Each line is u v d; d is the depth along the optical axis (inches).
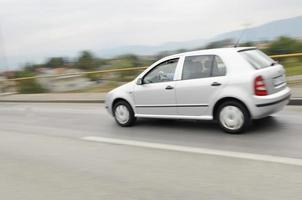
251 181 200.7
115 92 374.3
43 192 210.5
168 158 256.4
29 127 437.4
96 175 232.4
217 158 245.8
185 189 197.6
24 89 917.8
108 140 326.0
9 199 204.4
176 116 330.3
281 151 248.1
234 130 299.0
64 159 276.4
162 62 339.3
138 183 212.2
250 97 286.5
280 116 350.3
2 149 327.0
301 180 196.5
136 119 402.3
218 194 187.3
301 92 442.9
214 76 304.2
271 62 312.2
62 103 665.6
